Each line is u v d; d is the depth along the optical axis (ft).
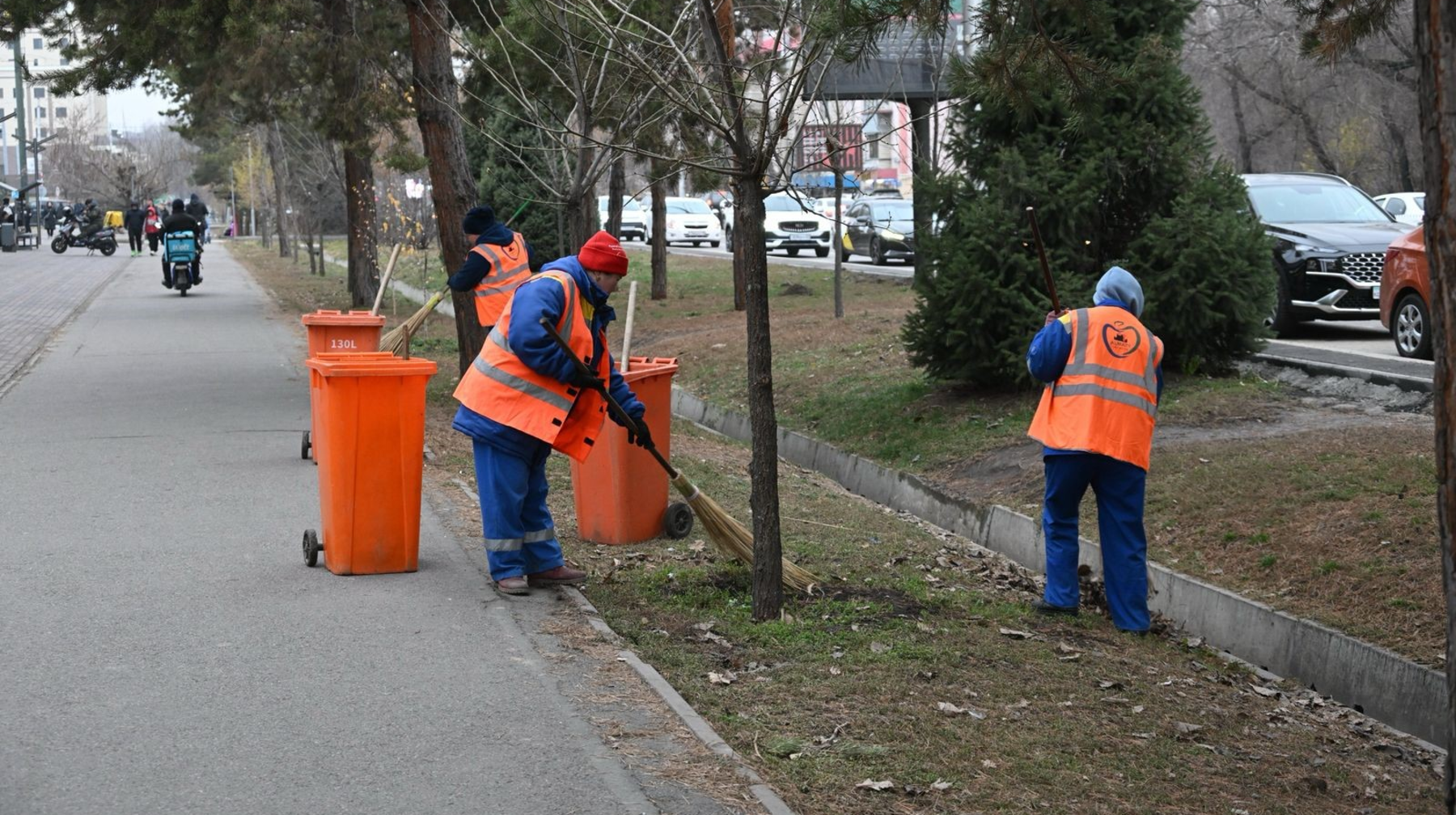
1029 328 39.27
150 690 16.97
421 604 20.98
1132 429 23.44
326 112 67.00
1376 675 21.89
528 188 69.92
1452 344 10.82
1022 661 20.92
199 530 25.59
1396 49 104.47
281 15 54.80
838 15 20.74
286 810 13.60
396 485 22.52
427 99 41.78
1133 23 39.99
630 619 21.13
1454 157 10.69
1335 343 49.11
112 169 254.47
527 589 21.80
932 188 41.11
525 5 34.37
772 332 60.90
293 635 19.31
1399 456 29.76
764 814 13.85
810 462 42.65
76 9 56.49
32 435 36.09
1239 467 30.73
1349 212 54.65
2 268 123.54
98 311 78.64
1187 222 38.50
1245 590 25.45
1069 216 39.11
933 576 26.53
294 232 140.15
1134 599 23.99
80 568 22.74
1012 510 31.81
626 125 39.73
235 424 38.24
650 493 26.50
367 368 22.07
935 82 45.68
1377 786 18.12
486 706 16.63
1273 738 19.42
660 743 15.62
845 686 18.51
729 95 20.72
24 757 14.83
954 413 40.81
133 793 13.93
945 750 16.57
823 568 25.71
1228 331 39.81
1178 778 17.01
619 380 22.54
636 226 150.71
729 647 20.20
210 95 73.26
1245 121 136.56
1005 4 25.68
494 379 21.38
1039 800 15.51
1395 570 24.14
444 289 34.73
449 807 13.75
